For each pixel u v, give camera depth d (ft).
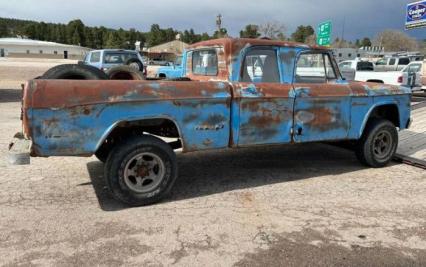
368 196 17.66
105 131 14.74
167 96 15.48
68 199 16.72
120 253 12.50
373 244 13.32
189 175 20.35
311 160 23.58
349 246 13.16
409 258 12.49
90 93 14.39
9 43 304.30
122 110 14.88
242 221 14.87
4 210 15.47
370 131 21.48
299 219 15.12
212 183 19.13
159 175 16.17
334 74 20.56
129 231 13.93
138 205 16.03
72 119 14.25
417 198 17.51
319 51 19.76
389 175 20.84
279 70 18.65
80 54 320.70
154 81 15.76
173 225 14.44
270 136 17.97
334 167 22.20
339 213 15.75
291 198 17.29
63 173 20.11
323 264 12.07
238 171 21.15
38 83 13.92
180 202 16.63
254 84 17.42
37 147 13.98
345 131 20.22
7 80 87.51
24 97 13.85
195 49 20.25
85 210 15.62
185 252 12.62
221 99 16.53
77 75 16.96
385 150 22.27
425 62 70.90
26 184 18.43
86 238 13.38
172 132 17.40
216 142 16.78
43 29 423.64
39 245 12.89
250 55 17.97
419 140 27.53
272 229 14.26
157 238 13.47
